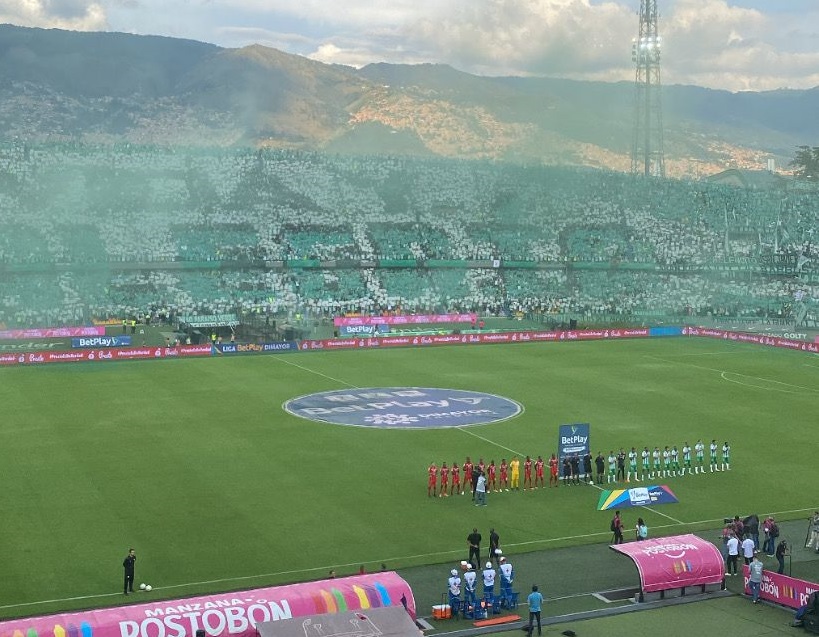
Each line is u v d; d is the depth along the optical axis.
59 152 184.25
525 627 44.38
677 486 68.62
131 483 66.38
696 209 195.88
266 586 49.00
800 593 46.22
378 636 38.59
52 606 46.16
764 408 94.75
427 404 94.00
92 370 110.81
